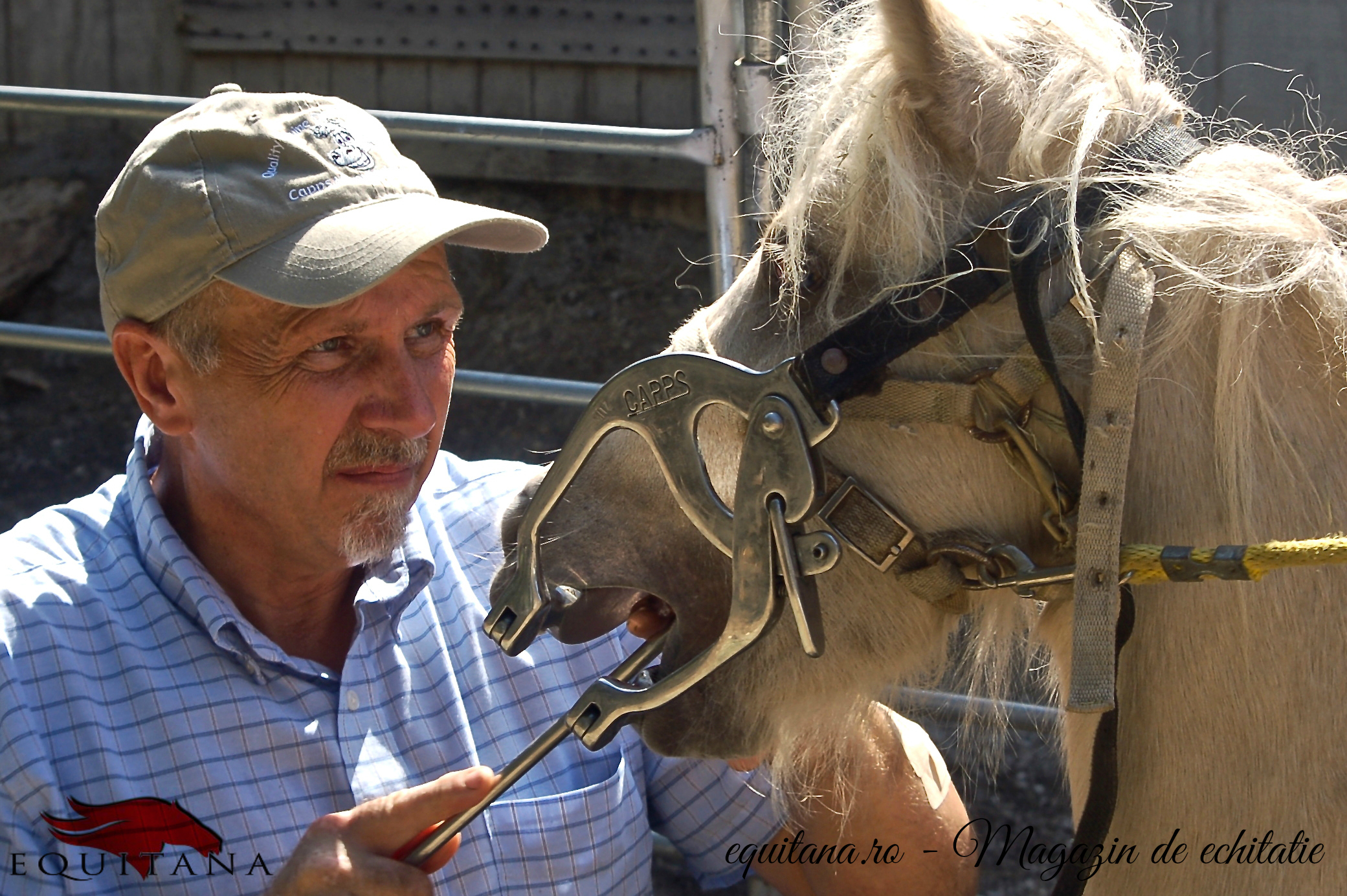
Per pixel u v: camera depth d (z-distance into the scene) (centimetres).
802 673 142
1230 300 123
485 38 566
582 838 156
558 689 161
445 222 141
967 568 134
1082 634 120
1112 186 127
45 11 613
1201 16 434
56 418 524
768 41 204
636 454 143
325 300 135
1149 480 127
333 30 582
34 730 136
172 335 141
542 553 144
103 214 143
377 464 145
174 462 157
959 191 127
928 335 126
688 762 171
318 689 150
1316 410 125
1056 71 127
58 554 152
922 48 124
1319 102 425
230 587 154
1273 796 125
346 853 124
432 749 153
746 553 126
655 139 221
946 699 210
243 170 138
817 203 134
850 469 133
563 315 524
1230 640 126
